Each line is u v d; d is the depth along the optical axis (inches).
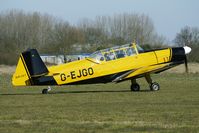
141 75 2839.6
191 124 1446.9
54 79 2704.2
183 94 2559.1
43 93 2795.3
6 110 1892.2
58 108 1941.4
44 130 1363.2
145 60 2864.2
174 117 1604.3
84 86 3550.7
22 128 1402.6
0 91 3137.3
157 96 2447.1
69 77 2723.9
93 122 1510.8
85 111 1817.2
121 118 1598.2
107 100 2278.5
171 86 3280.0
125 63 2817.4
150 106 1959.9
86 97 2460.6
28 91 3120.1
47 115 1705.2
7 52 7613.2
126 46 2849.4
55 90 3134.8
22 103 2192.4
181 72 5689.0
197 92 2699.3
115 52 2815.0
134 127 1392.7
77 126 1427.2
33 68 2687.0
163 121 1515.7
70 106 2018.9
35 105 2089.1
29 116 1681.8
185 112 1740.9
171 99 2269.9
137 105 2010.3
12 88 3459.6
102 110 1843.0
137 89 2938.0
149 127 1390.3
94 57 2773.1
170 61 2915.8
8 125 1459.2
